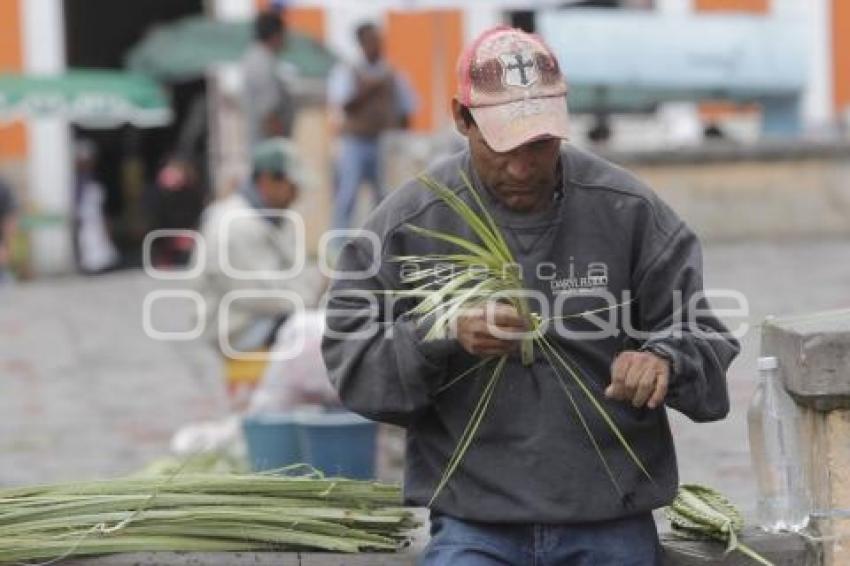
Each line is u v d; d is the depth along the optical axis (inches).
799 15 1990.7
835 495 393.7
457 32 1971.0
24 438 883.4
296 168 752.3
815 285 1233.4
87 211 1840.6
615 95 1553.9
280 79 1274.6
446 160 380.5
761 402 404.2
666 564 396.8
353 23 1963.6
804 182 1521.9
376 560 390.9
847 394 386.6
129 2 2130.9
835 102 2007.9
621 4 2000.5
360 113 1390.3
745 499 632.4
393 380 366.9
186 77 1856.5
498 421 367.6
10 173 1873.8
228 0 1945.1
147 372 1082.7
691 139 1786.4
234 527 389.7
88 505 391.2
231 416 815.7
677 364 357.4
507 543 369.1
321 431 605.0
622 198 368.8
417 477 380.5
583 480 365.7
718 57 1536.7
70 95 1733.5
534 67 354.6
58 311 1409.9
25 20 1903.3
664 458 376.5
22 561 380.5
